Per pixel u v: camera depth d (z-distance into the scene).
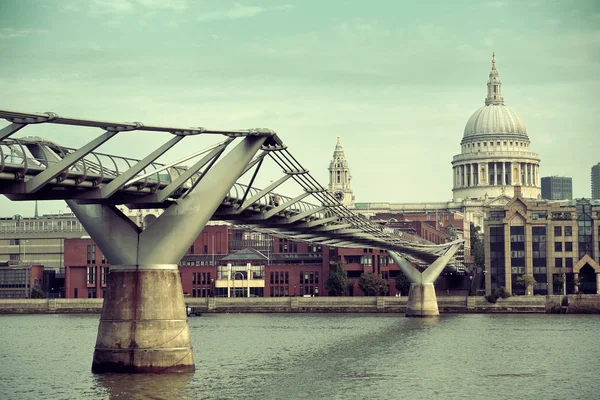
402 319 199.25
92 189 75.62
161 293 83.94
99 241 84.31
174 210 83.88
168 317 84.19
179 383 82.56
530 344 132.62
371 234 154.75
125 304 83.88
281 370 99.94
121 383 82.00
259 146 84.94
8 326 185.75
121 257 83.94
